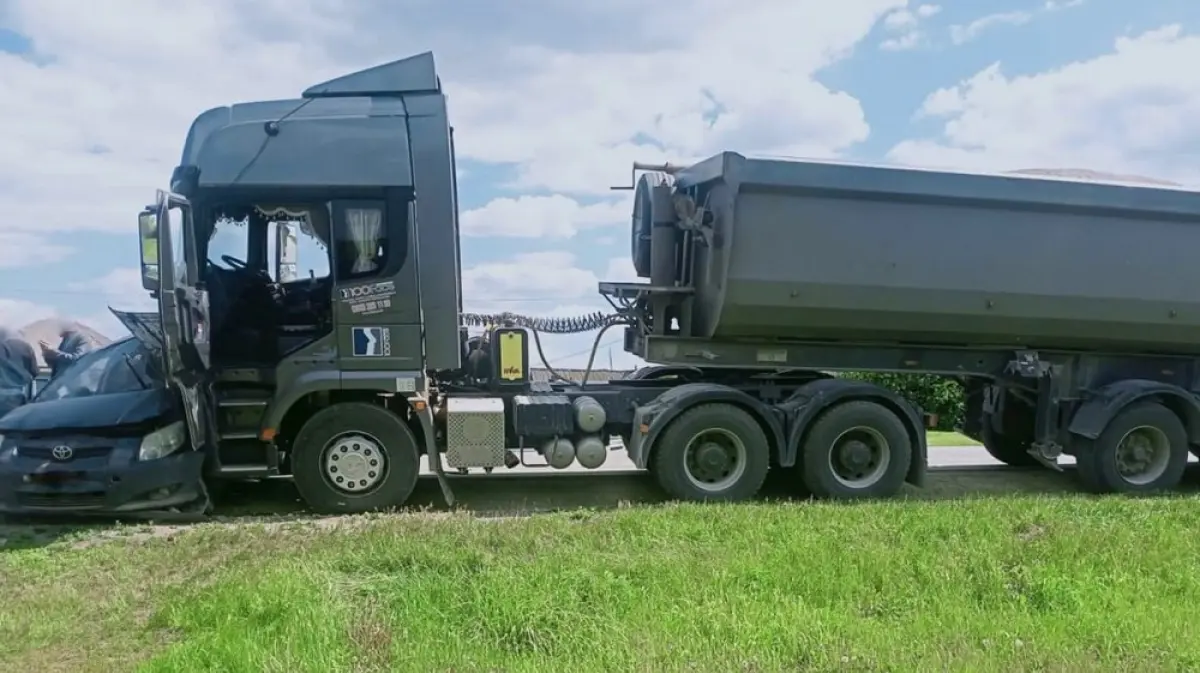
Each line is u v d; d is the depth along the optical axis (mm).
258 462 8133
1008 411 10562
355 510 8172
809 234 8703
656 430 8625
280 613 4754
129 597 5332
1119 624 4688
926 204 8898
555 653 4328
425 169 8172
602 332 9578
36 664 4363
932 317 9078
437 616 4758
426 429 8312
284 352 8055
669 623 4633
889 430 8977
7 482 7414
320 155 8008
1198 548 6238
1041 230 9156
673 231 9383
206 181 7855
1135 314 9461
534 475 10531
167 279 7227
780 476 9992
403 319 8133
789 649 4316
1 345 10719
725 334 9062
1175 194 9336
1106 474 9570
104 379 8188
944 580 5418
